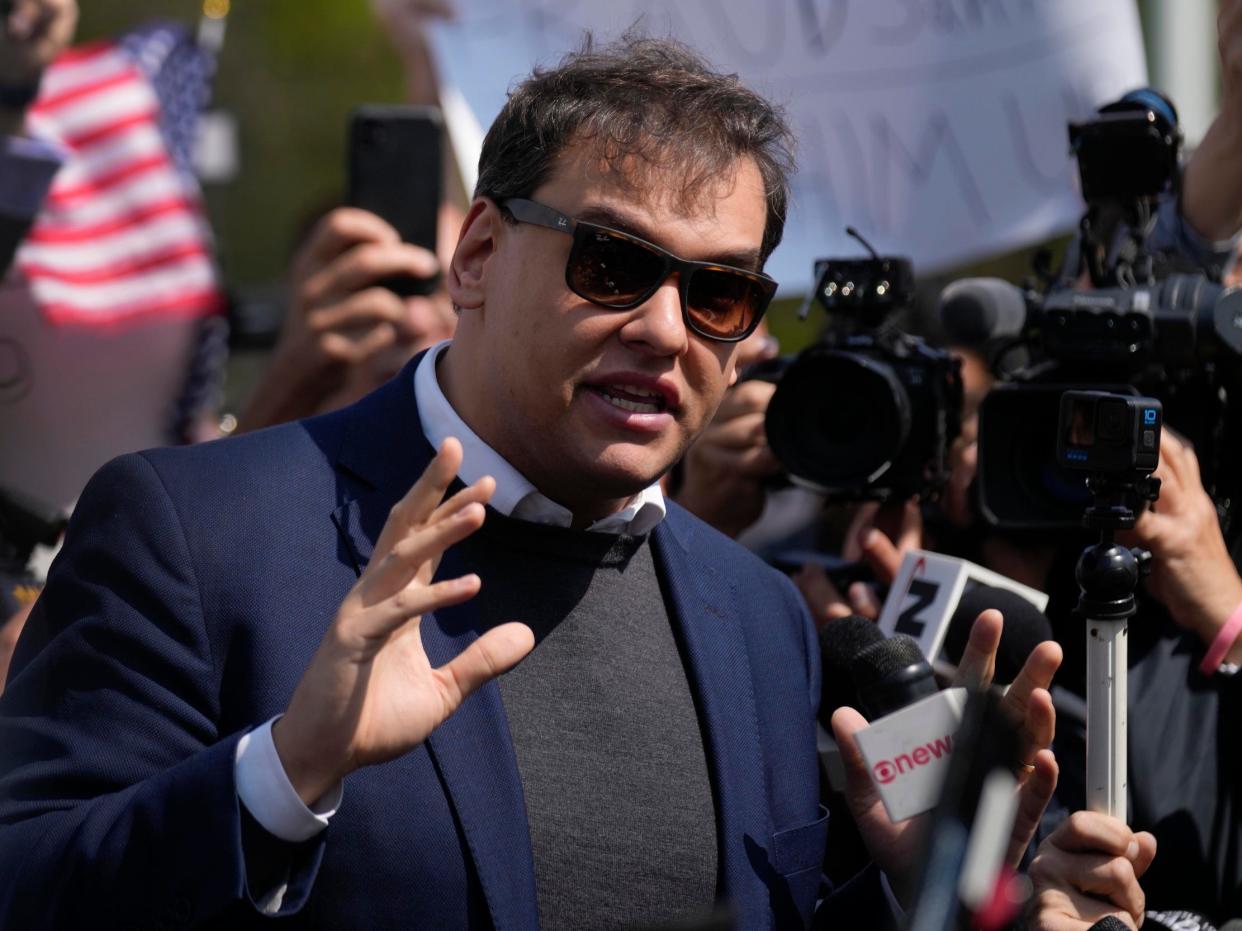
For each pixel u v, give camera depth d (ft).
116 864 6.73
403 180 10.76
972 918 4.97
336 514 7.93
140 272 15.57
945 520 11.13
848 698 9.39
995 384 10.34
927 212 13.39
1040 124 13.37
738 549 9.35
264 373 10.82
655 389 7.77
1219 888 9.89
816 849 8.61
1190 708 10.05
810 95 13.39
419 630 7.74
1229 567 10.04
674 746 8.22
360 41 28.68
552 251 7.75
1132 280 10.22
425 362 8.58
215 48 16.81
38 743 7.36
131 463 7.88
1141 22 18.29
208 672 7.46
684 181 7.69
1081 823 7.97
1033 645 9.54
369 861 7.31
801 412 10.47
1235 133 10.41
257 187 28.30
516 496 8.10
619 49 8.25
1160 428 8.10
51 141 15.60
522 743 7.86
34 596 10.35
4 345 14.71
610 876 7.77
